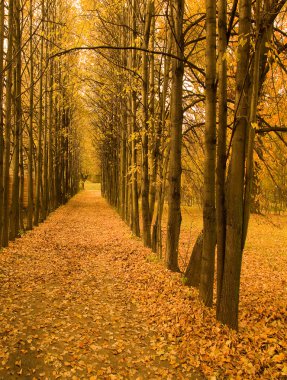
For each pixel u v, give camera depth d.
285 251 14.60
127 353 5.29
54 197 27.64
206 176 6.29
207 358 4.99
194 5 10.00
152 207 13.31
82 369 4.82
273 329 5.79
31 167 16.83
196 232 19.00
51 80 19.02
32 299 7.20
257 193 9.07
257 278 10.21
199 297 6.69
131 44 14.26
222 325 5.71
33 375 4.61
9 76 11.70
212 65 5.89
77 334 5.80
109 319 6.46
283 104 7.54
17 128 13.51
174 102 8.50
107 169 35.66
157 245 10.99
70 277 9.00
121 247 13.34
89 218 24.41
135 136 11.85
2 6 10.47
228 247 5.62
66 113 30.14
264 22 5.21
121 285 8.48
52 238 15.12
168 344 5.49
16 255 10.78
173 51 8.62
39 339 5.50
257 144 7.44
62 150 29.61
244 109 5.32
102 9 10.88
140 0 13.38
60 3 18.53
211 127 6.08
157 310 6.71
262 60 6.13
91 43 13.85
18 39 13.08
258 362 4.81
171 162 8.84
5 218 11.88
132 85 12.94
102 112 23.11
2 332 5.56
